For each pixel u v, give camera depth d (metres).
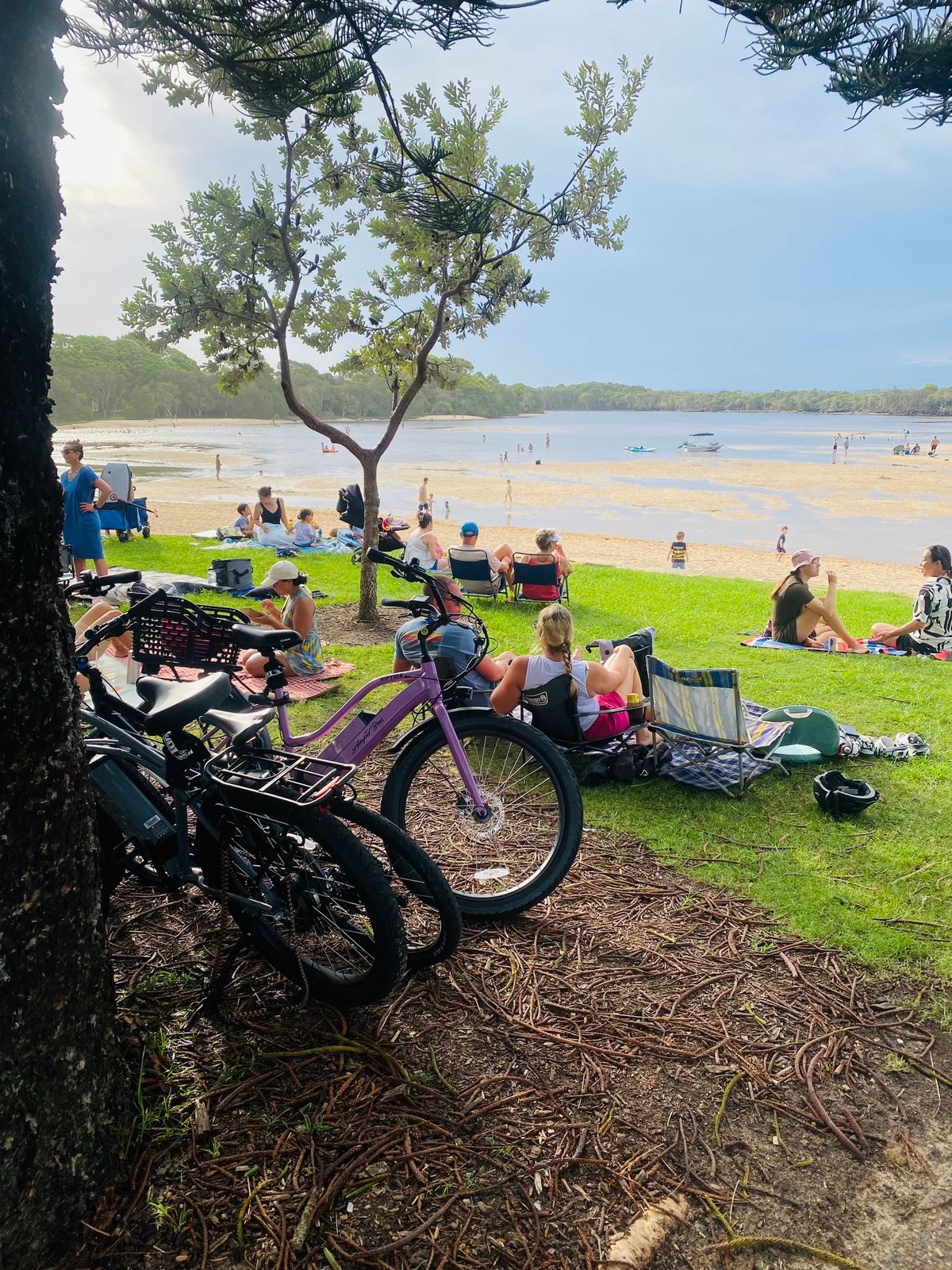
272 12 2.82
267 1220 2.07
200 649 3.61
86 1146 2.06
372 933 2.72
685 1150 2.33
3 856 1.84
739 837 4.17
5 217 1.73
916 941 3.30
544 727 4.77
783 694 6.73
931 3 2.39
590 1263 2.00
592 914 3.49
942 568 8.02
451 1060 2.64
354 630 8.66
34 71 1.77
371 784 4.66
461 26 2.61
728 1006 2.93
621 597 12.07
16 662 1.84
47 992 1.95
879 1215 2.17
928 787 4.80
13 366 1.77
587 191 7.49
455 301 8.27
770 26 2.45
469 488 45.69
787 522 31.64
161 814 2.85
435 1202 2.15
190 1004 2.86
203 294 7.88
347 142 7.58
